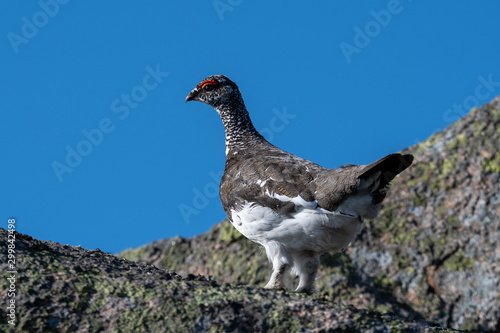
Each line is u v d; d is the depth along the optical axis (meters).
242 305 9.44
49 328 8.72
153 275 10.23
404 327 9.51
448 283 17.88
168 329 8.91
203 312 9.15
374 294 17.48
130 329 8.88
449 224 18.77
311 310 9.50
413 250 18.53
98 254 10.87
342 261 18.39
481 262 17.89
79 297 9.19
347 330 9.21
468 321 17.12
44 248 10.33
